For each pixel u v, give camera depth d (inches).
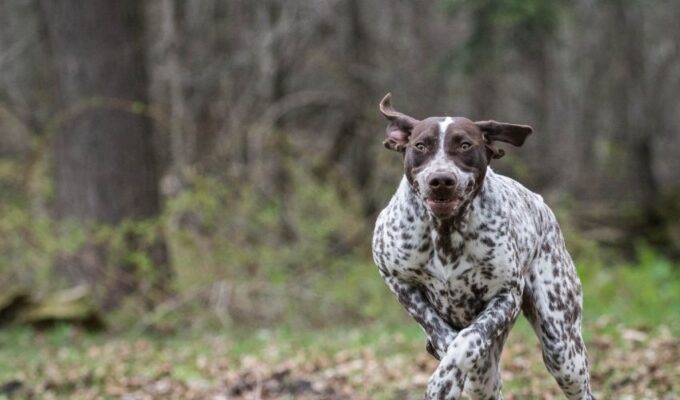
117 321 577.3
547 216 247.3
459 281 221.3
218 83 826.2
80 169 615.2
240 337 525.3
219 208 615.2
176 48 796.0
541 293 239.5
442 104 933.8
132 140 620.4
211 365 415.2
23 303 553.9
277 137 654.5
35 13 844.0
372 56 906.1
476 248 218.2
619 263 711.7
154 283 600.7
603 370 351.6
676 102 1064.2
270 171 663.1
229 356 441.1
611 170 976.9
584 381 242.1
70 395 371.9
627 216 864.3
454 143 211.0
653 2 864.3
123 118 617.9
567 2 720.3
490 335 216.1
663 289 580.1
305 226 617.3
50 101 837.2
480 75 933.8
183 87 807.1
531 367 367.2
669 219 857.5
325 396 344.8
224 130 711.7
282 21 815.7
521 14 647.1
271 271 599.2
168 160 746.8
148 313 587.8
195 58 850.1
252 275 598.5
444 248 218.2
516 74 1007.0
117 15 621.0
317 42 888.9
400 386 350.3
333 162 772.6
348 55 892.6
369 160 837.8
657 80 992.2
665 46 1028.5
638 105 964.0
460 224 216.2
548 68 1019.3
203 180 607.5
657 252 816.3
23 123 792.9
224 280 590.2
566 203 730.2
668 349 385.4
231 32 868.0
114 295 597.9
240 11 868.6
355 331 508.7
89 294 576.4
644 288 564.4
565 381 240.7
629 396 316.8
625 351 385.1
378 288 596.1
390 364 390.3
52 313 548.7
